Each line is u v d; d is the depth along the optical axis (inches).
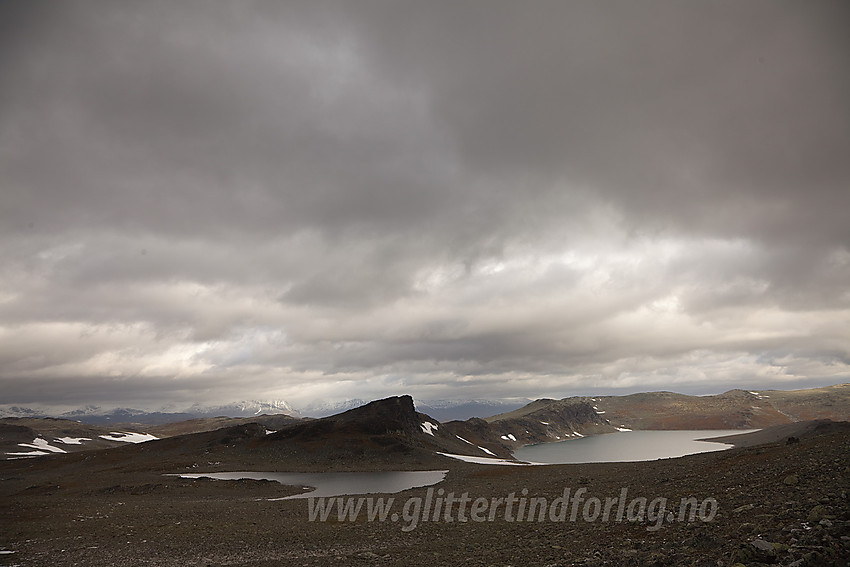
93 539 1321.4
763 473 1093.1
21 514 1829.5
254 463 4643.2
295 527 1427.2
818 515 631.8
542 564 737.6
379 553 993.5
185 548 1184.2
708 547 645.3
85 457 5300.2
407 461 4665.4
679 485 1269.7
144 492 2844.5
